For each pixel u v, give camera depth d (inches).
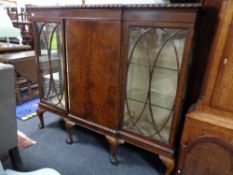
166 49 44.4
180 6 37.2
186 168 47.3
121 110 52.5
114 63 48.5
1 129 44.5
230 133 40.0
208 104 42.2
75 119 61.8
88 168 56.0
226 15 36.0
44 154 60.6
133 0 59.8
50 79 65.7
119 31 45.2
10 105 44.3
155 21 41.1
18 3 152.8
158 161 60.0
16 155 51.4
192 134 44.4
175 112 45.7
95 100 55.4
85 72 54.3
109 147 65.1
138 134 52.3
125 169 56.3
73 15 51.0
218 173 43.6
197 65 52.1
